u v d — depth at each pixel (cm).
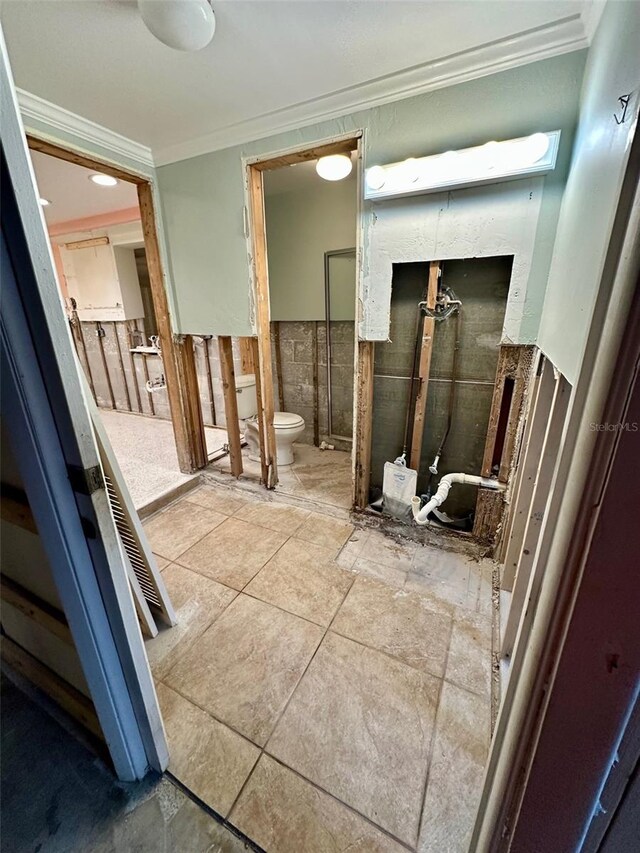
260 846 92
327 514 244
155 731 102
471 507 212
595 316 42
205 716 121
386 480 221
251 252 219
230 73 151
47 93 163
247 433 333
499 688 129
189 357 279
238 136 198
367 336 196
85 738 116
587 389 45
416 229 170
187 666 139
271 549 208
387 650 144
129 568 135
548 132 133
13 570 109
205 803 100
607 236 38
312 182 285
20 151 57
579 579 40
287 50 138
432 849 90
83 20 121
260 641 149
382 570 190
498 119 146
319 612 163
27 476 75
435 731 116
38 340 66
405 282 193
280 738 114
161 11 108
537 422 140
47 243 63
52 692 124
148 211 238
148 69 148
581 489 38
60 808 100
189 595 174
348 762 108
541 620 46
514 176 142
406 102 159
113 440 372
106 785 104
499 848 61
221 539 219
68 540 79
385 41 134
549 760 48
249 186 207
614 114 72
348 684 131
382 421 224
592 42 118
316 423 361
